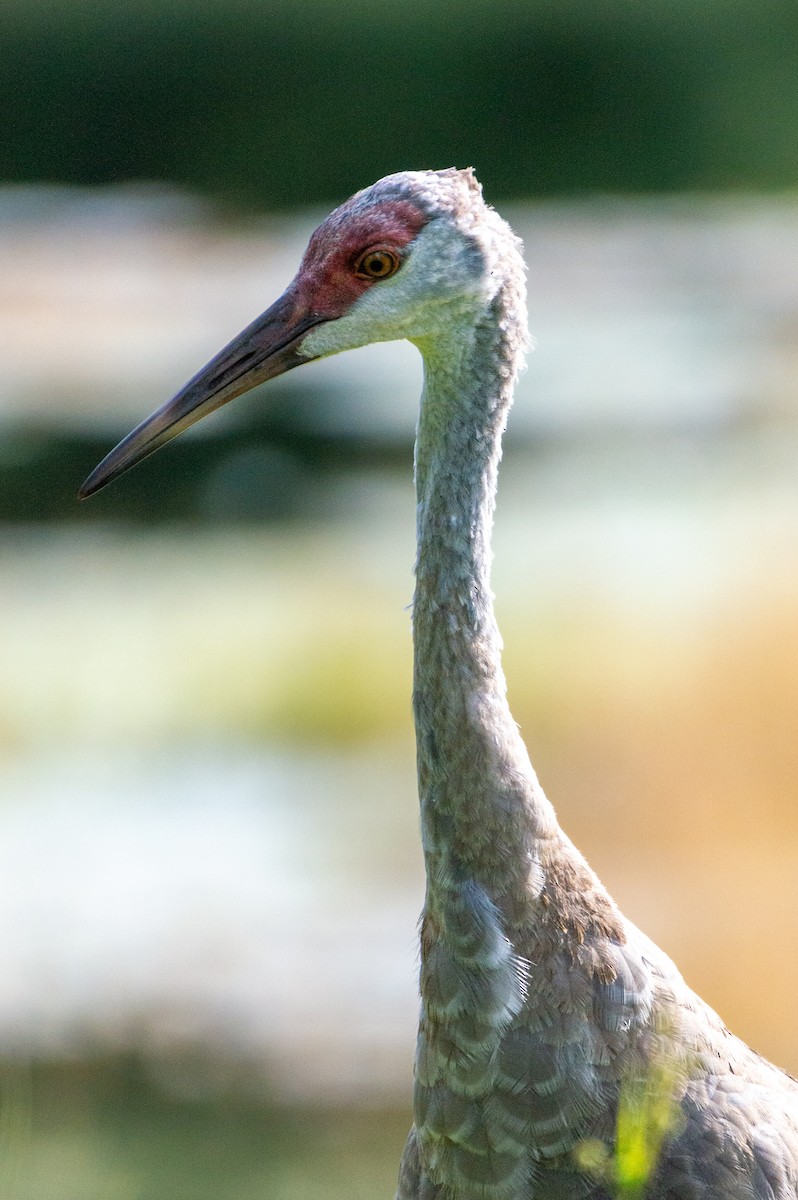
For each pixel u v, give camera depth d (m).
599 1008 5.98
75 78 38.75
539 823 6.06
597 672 15.42
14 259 31.47
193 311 28.59
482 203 6.33
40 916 12.53
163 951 12.21
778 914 12.06
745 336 27.36
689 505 19.62
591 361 26.30
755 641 15.35
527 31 42.12
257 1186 9.81
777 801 13.61
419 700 6.23
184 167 36.06
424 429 6.37
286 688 16.12
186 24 41.31
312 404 25.81
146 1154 10.09
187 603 18.00
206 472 22.58
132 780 14.67
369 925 12.45
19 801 14.48
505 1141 6.00
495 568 17.81
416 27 42.47
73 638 17.27
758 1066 6.41
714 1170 5.96
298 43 40.56
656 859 12.97
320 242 6.57
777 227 34.06
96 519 20.92
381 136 37.47
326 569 18.70
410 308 6.32
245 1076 10.85
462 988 6.05
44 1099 10.58
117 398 24.92
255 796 14.52
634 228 34.00
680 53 41.34
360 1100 10.77
